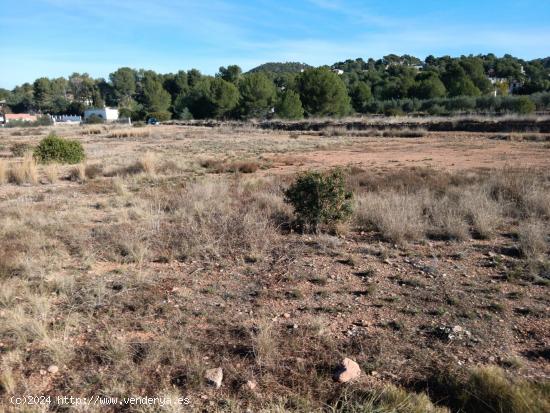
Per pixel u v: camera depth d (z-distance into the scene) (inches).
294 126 1829.5
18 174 573.0
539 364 136.2
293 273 217.8
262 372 136.4
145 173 620.4
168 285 207.3
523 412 112.4
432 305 178.7
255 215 305.6
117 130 1983.3
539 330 156.0
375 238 277.3
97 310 181.6
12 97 5792.3
